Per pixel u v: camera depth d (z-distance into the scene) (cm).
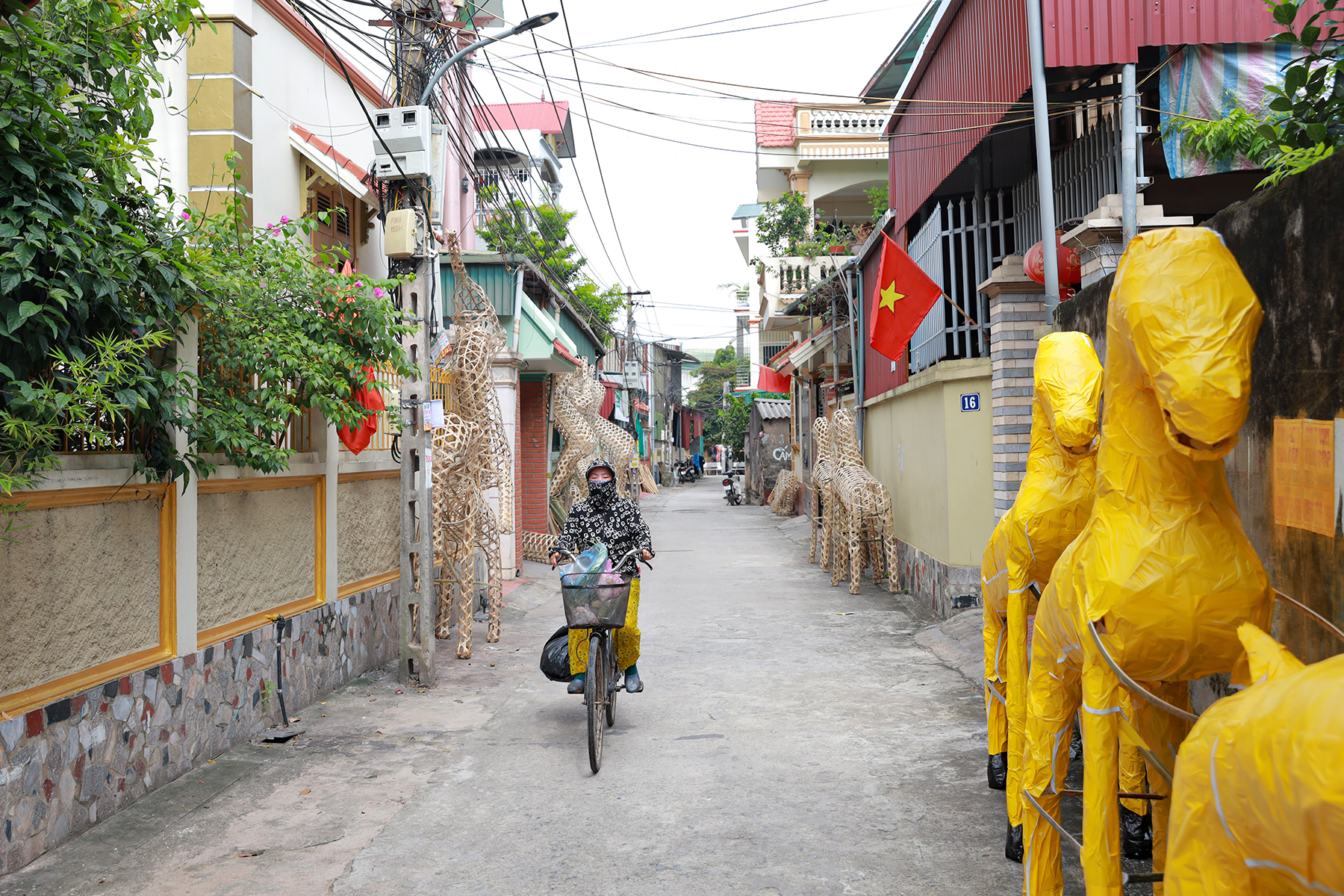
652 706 701
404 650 776
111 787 471
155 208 507
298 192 1094
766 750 589
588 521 662
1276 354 347
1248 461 372
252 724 614
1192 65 706
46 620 431
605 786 529
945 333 1046
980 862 416
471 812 492
